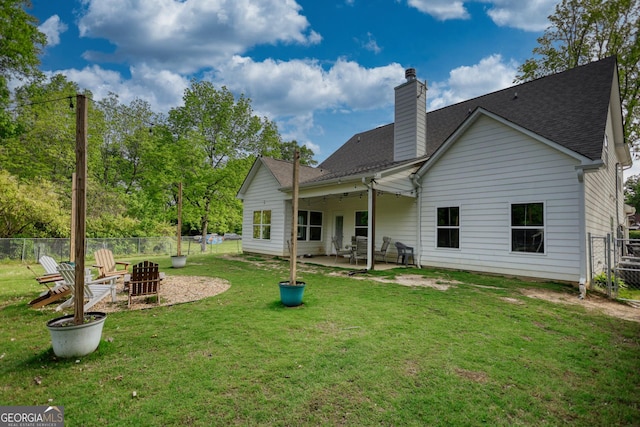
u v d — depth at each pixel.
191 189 19.56
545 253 7.96
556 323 4.82
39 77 17.66
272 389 2.82
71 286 5.52
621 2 14.61
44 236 15.67
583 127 7.94
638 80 15.44
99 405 2.58
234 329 4.38
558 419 2.52
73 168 19.19
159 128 22.77
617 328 4.64
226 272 9.92
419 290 7.00
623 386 3.03
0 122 15.89
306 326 4.52
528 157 8.31
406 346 3.82
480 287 7.35
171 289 7.27
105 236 18.14
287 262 12.42
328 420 2.41
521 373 3.21
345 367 3.26
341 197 13.98
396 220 11.86
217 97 22.22
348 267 10.71
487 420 2.46
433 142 12.29
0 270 11.34
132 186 23.61
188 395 2.72
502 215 8.79
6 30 14.56
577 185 7.51
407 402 2.67
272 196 14.48
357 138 17.03
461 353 3.65
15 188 14.06
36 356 3.49
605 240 7.58
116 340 3.98
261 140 23.98
